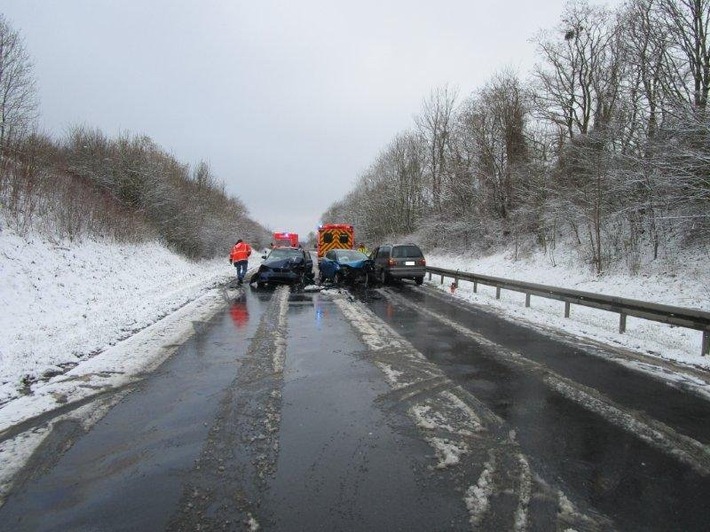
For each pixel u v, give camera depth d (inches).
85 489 135.0
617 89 786.8
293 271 699.4
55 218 640.4
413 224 1867.6
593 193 745.0
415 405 203.3
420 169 1828.2
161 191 1055.0
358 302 530.6
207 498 130.4
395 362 271.7
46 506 126.6
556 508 127.2
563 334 359.9
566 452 160.9
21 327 350.0
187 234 1125.7
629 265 669.9
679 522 121.8
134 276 691.4
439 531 116.5
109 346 305.0
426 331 363.6
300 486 136.6
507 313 458.6
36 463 150.3
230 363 266.4
